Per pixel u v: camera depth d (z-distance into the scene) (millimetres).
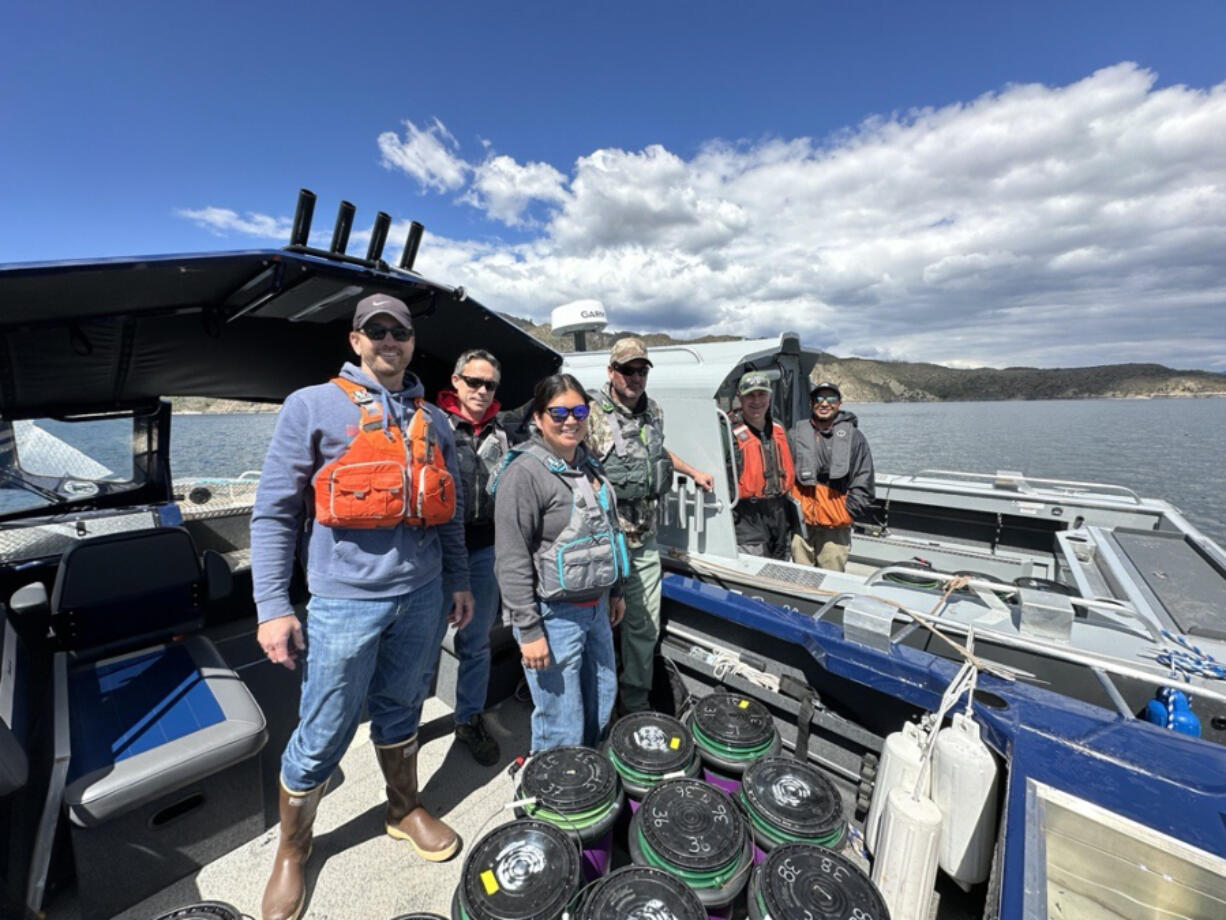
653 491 2348
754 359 3141
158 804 1727
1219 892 1033
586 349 4625
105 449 3234
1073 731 1434
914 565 2596
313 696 1546
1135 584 2371
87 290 1671
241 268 1813
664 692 2674
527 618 1732
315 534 1508
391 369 1553
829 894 1280
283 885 1659
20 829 1627
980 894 1634
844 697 2084
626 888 1283
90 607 2080
